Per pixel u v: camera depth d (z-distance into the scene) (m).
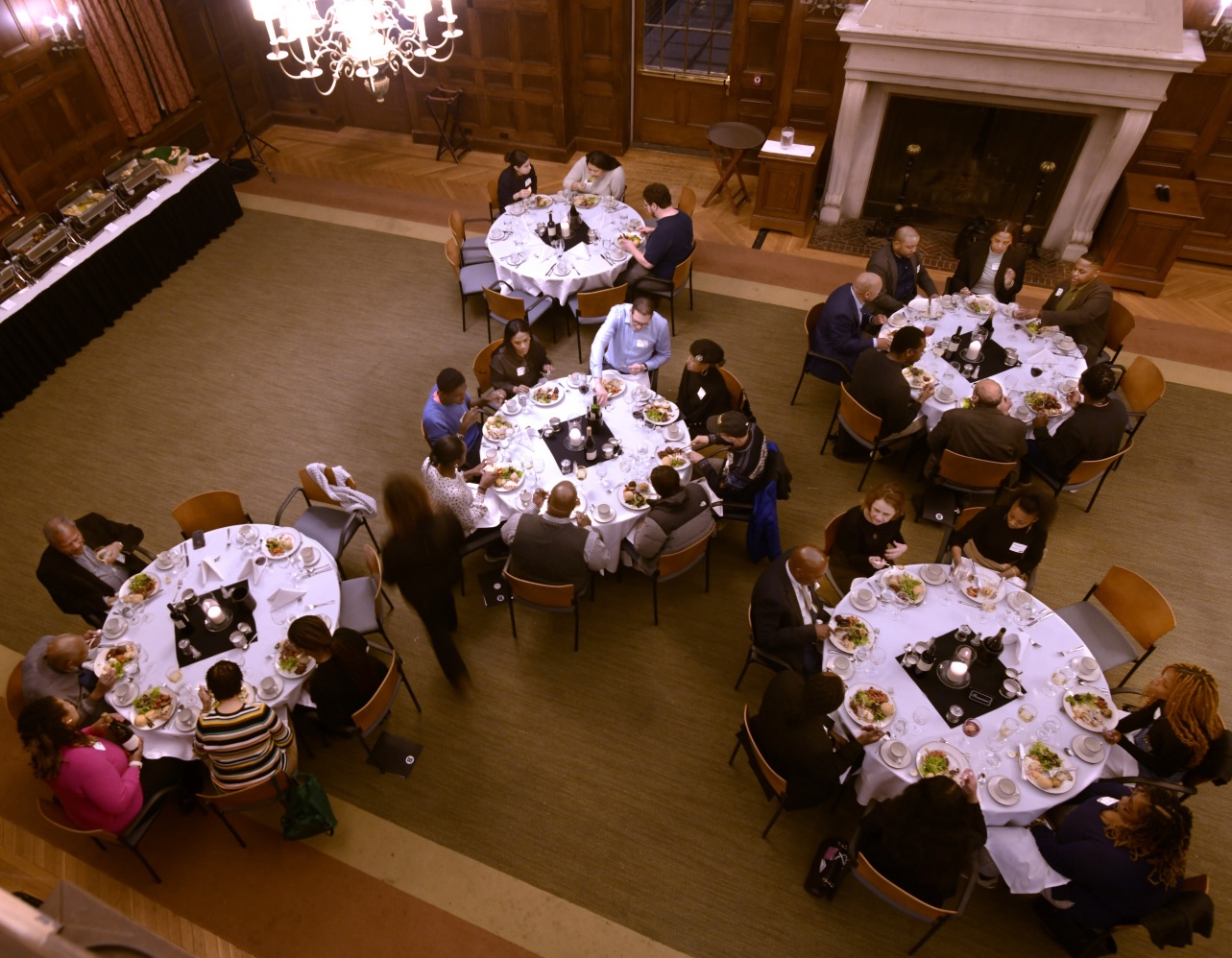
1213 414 6.11
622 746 4.38
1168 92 6.71
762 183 7.73
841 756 3.48
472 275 6.68
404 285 7.45
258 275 7.58
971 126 7.31
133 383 6.47
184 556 4.30
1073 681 3.79
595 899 3.83
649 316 5.36
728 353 6.71
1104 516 5.45
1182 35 6.23
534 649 4.79
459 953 3.68
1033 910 3.77
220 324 7.03
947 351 5.52
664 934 3.73
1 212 7.07
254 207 8.46
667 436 4.91
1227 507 5.50
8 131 6.97
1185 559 5.20
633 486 4.58
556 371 6.52
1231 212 7.14
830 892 3.78
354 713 3.68
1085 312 5.66
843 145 7.54
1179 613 4.91
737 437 4.56
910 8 6.62
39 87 7.14
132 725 3.64
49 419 6.17
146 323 7.05
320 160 9.18
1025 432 4.78
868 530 4.38
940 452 5.07
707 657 4.77
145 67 8.14
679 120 8.95
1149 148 7.04
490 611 4.98
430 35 8.53
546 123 8.92
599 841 4.02
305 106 9.60
